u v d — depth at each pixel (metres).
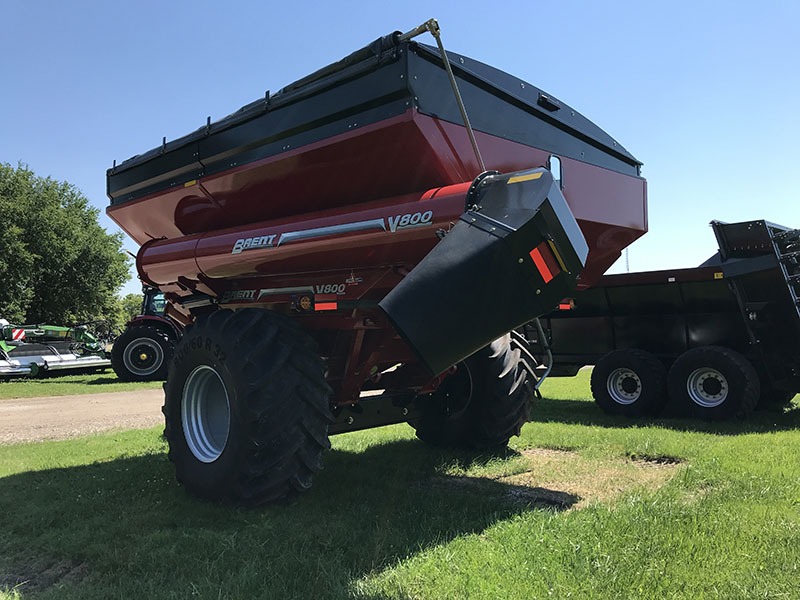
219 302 4.82
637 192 4.93
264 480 3.47
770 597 2.28
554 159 4.15
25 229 32.59
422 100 3.27
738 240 7.02
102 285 36.06
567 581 2.45
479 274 2.82
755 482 3.77
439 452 5.16
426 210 3.20
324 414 3.62
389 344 4.07
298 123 3.80
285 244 3.86
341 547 2.93
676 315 8.16
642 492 3.69
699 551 2.69
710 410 7.00
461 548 2.85
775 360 7.01
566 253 2.92
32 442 6.53
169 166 4.84
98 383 14.57
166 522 3.39
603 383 7.88
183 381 4.05
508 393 4.87
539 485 4.16
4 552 3.09
